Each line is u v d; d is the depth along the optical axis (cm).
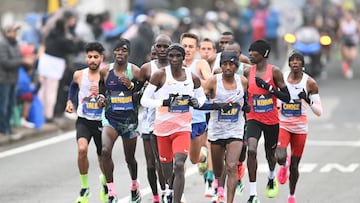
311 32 7331
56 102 4847
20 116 4678
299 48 7225
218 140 2814
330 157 3991
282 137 2933
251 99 2862
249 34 8462
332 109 5734
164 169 2803
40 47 5016
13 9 6831
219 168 2858
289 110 2919
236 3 10856
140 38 5369
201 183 3406
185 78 2738
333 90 6800
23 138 4500
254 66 2875
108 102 2850
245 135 3014
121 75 2842
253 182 2855
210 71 3100
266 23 8656
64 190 3262
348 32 7844
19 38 5278
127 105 2845
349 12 8675
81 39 4909
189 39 3120
